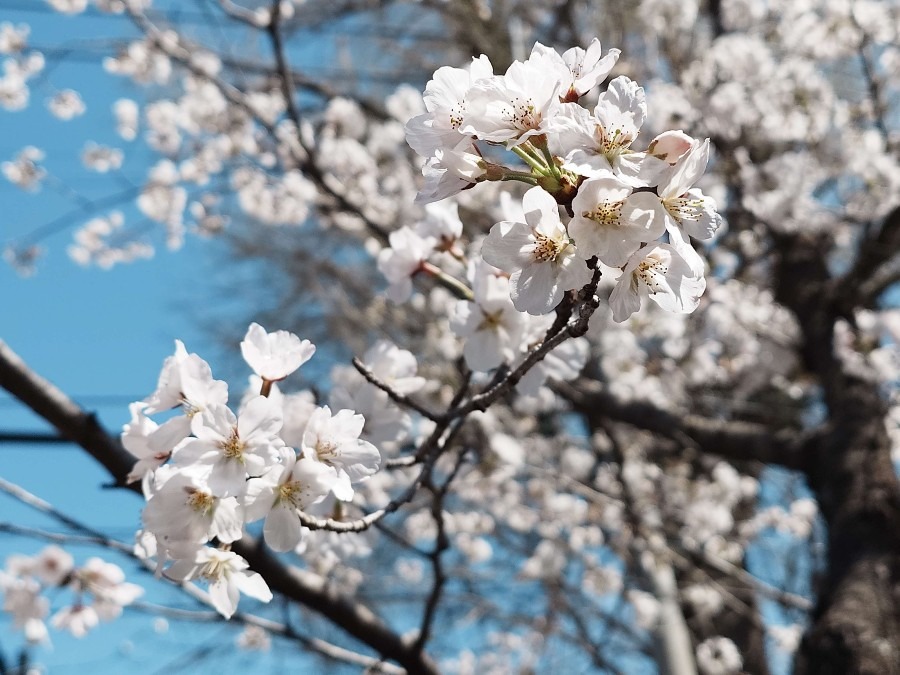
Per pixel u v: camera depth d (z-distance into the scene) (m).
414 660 3.22
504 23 7.52
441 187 1.47
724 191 6.47
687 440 5.86
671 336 5.91
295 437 1.78
